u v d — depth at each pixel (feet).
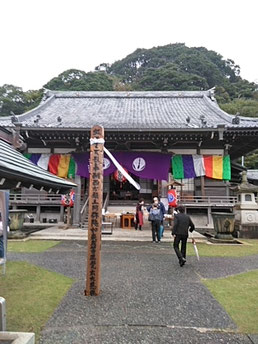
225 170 45.62
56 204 45.47
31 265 19.94
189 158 46.24
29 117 52.60
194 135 42.39
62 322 10.96
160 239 32.01
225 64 208.74
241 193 38.68
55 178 10.76
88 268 14.15
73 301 13.17
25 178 7.47
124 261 21.94
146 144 46.75
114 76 200.13
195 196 44.86
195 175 45.75
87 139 43.96
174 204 37.91
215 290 15.08
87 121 48.44
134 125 42.39
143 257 23.48
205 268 19.98
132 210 48.70
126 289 15.07
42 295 13.92
